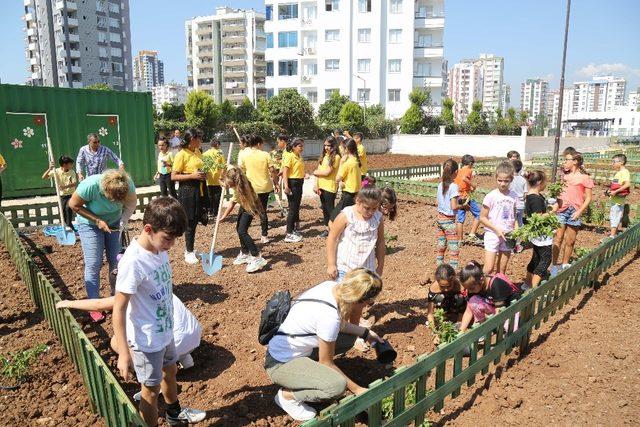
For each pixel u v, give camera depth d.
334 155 9.01
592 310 6.11
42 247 8.59
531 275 6.26
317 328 3.64
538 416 3.99
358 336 4.18
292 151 8.98
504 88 185.12
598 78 189.12
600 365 4.79
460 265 7.78
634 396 4.26
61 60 82.94
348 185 7.73
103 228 5.31
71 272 7.42
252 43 100.00
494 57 170.75
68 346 4.59
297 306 3.79
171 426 3.71
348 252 4.80
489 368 4.74
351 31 54.56
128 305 3.39
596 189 17.14
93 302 3.46
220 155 10.95
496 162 22.19
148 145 17.05
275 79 59.19
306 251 8.66
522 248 8.59
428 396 3.73
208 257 7.11
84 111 15.43
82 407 4.00
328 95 56.38
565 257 7.61
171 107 38.38
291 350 3.74
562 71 14.71
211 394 4.21
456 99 147.62
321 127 41.66
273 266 7.77
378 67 54.47
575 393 4.31
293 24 57.41
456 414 4.04
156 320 3.23
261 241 9.16
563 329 5.57
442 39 56.50
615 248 7.40
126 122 16.36
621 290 6.83
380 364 4.64
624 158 9.17
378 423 3.30
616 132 77.94
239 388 4.29
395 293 6.53
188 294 6.50
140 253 3.10
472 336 4.04
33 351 4.51
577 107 195.00
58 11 81.75
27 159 14.50
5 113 14.02
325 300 3.70
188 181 7.53
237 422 3.81
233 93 104.19
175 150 16.92
